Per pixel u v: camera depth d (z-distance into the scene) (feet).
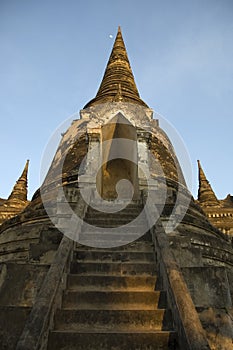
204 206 74.33
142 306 18.51
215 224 60.18
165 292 18.89
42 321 13.83
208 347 12.20
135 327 16.79
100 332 15.56
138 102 63.05
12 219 39.58
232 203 78.54
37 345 12.50
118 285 20.38
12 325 16.78
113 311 17.29
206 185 81.76
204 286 21.17
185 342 13.43
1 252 33.78
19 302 20.20
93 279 20.48
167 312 17.21
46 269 21.56
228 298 20.93
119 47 84.17
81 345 15.08
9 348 16.07
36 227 33.27
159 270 21.47
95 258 23.80
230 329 18.34
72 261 22.93
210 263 31.65
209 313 18.61
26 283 20.92
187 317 14.20
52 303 15.94
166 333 15.48
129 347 15.12
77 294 18.79
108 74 74.79
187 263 25.40
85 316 17.03
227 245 36.52
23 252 31.83
